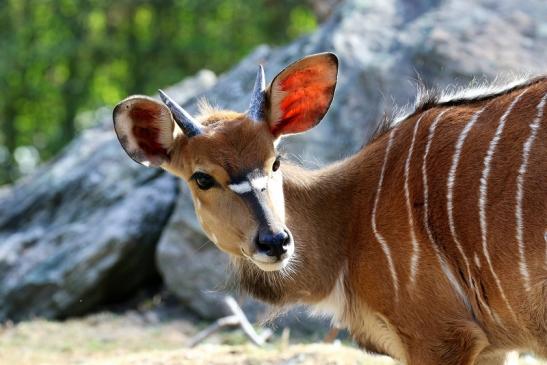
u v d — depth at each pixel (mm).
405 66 13258
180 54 29375
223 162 6961
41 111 32969
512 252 6480
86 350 11992
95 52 29578
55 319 13977
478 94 7109
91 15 30281
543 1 13898
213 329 11336
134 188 14859
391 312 7039
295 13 28016
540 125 6527
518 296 6520
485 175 6629
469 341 6773
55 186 15742
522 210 6438
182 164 7289
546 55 13000
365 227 7242
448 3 14188
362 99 13164
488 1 14039
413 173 7012
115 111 7133
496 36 13320
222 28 28766
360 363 9203
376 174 7371
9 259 14688
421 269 6840
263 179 6953
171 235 13336
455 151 6840
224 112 7625
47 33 30141
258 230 6758
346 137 12883
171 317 13445
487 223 6562
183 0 28406
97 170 15352
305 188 7543
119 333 12844
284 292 7570
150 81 29359
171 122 7230
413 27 13906
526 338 6652
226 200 6941
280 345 10945
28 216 15883
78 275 13859
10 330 13281
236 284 7875
